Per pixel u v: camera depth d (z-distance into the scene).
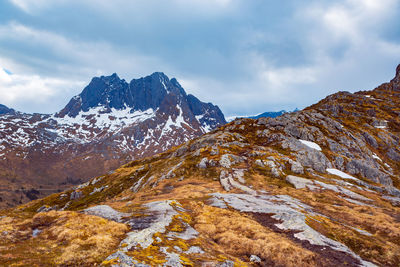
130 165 145.88
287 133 111.94
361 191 62.38
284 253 20.59
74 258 15.72
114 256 15.54
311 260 19.66
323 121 126.38
